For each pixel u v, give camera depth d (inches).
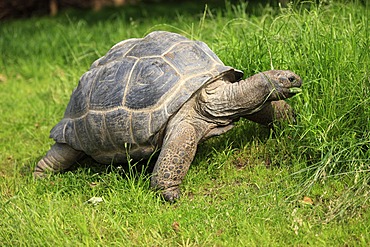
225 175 325.4
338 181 301.4
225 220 277.9
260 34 413.1
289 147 328.5
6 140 432.5
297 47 359.6
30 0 1088.2
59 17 1010.7
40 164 354.3
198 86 306.2
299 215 276.5
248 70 372.5
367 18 374.3
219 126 321.4
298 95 339.6
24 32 793.6
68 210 296.7
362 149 311.9
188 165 304.0
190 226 274.1
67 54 621.0
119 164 348.5
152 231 273.7
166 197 300.0
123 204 299.4
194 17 724.0
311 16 388.8
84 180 329.4
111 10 1052.5
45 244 264.4
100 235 274.2
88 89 335.0
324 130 313.6
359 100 318.3
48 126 450.0
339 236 258.1
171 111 302.7
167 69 312.8
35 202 306.0
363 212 274.1
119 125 314.5
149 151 318.3
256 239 260.7
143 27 684.7
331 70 334.6
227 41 415.2
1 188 339.6
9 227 275.0
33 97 530.3
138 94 312.2
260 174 319.6
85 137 331.9
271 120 341.7
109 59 339.6
